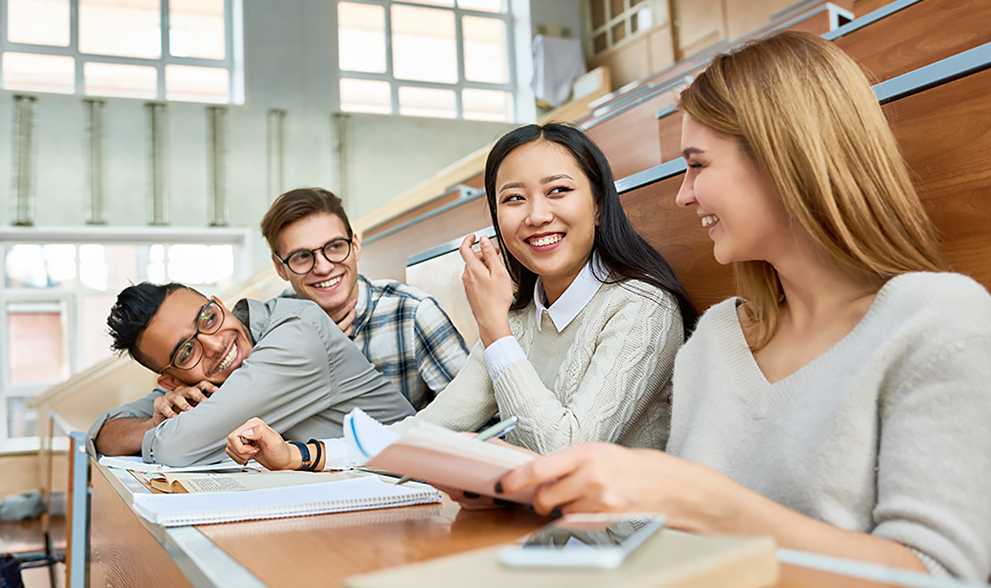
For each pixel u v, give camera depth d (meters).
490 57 7.60
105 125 6.04
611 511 0.50
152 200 6.07
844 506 0.59
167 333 1.48
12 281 5.76
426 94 7.27
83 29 6.27
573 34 7.69
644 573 0.33
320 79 6.70
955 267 0.80
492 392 1.18
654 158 2.44
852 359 0.62
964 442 0.52
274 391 1.43
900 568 0.49
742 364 0.73
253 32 6.55
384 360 1.85
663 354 1.01
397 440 0.52
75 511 1.91
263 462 1.11
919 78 0.82
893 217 0.64
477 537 0.59
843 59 0.66
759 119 0.66
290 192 1.91
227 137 6.34
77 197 5.91
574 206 1.07
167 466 1.34
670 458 0.52
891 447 0.56
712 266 1.12
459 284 1.87
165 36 6.43
